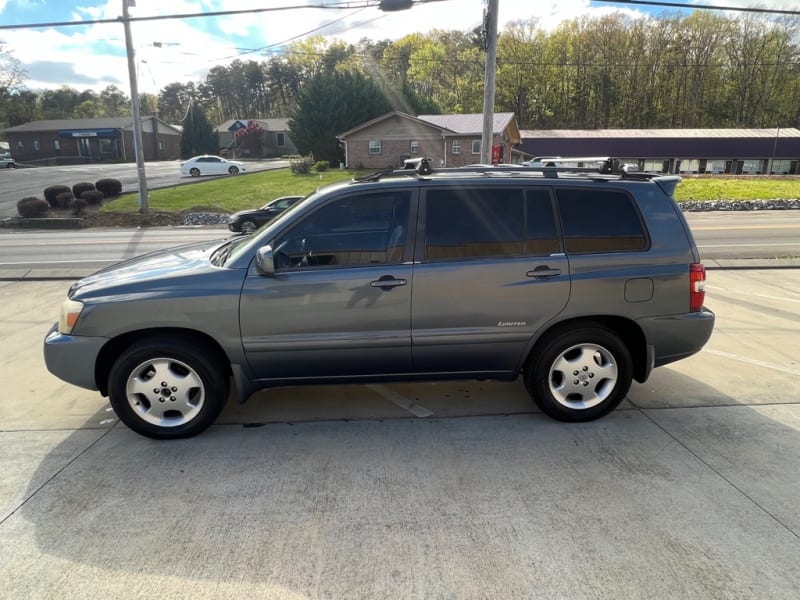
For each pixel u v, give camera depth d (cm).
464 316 359
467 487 306
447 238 359
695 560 245
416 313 356
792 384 446
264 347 353
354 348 359
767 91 6775
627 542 258
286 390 449
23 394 439
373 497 297
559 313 364
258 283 347
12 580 236
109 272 387
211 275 349
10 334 597
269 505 290
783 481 309
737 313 649
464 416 398
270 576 237
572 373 377
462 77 7131
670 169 4962
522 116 7356
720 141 4856
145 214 2200
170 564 245
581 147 4903
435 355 367
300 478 317
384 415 401
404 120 3778
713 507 285
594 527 269
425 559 247
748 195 2638
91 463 335
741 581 232
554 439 361
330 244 356
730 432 367
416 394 439
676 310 373
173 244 1554
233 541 261
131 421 356
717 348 533
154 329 354
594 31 7156
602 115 7406
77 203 2245
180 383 358
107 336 345
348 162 3925
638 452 342
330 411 409
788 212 2131
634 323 373
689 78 7094
